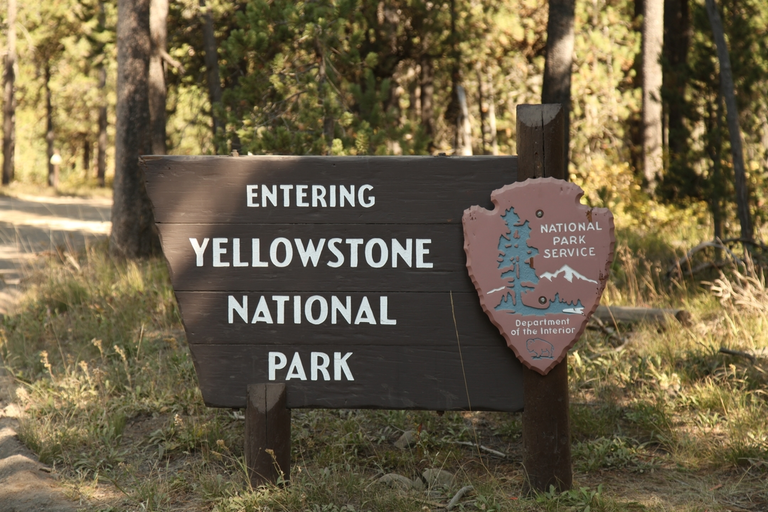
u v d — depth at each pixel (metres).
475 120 23.97
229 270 3.84
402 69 19.52
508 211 3.66
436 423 4.88
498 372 3.76
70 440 4.60
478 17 20.11
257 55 9.52
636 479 4.06
